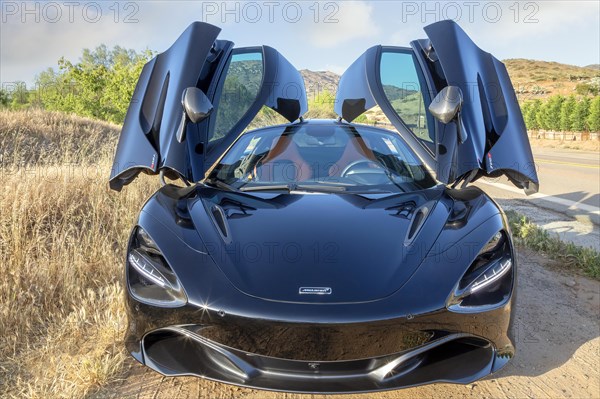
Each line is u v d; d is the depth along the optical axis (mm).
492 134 2887
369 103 3164
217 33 3186
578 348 2682
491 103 3004
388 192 2832
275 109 3285
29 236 3635
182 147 2713
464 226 2273
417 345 1890
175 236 2156
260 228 2279
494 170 2721
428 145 2914
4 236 3258
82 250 3545
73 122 12836
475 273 2016
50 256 3418
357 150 3287
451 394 2201
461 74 2938
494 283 2004
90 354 2393
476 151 2760
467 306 1924
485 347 2018
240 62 3338
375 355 1867
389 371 1913
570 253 4266
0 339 2514
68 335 2580
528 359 2547
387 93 3088
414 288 1921
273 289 1904
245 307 1851
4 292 2857
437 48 3096
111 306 2793
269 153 3264
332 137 3434
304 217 2400
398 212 2492
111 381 2205
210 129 2943
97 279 3262
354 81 3430
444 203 2604
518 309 3223
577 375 2389
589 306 3303
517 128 2951
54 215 4031
